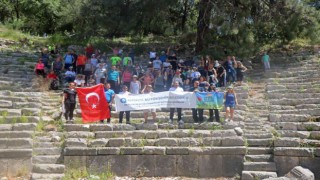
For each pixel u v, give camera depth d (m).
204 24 28.50
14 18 46.19
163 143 14.34
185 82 19.17
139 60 27.55
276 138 14.20
